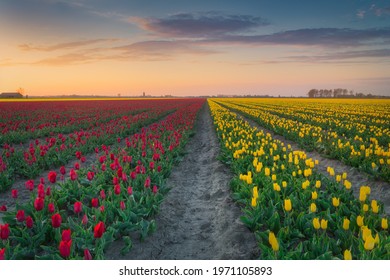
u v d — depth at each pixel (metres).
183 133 17.39
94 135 16.00
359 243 4.49
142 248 5.89
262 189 7.10
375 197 8.97
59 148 13.66
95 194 7.19
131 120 24.61
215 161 12.88
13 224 5.79
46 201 6.13
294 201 6.35
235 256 5.48
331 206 6.34
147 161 10.05
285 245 4.98
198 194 9.42
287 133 17.75
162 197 7.47
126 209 6.20
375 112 36.81
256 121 27.05
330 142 14.11
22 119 28.39
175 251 6.06
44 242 5.52
